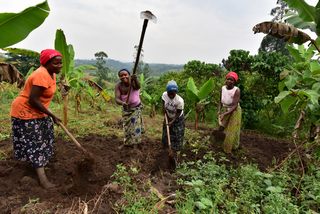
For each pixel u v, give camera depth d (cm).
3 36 350
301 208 423
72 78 787
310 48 697
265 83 916
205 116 996
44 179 431
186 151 610
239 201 411
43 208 367
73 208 367
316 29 505
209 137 657
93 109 997
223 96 618
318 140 543
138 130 581
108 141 648
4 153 530
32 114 418
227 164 571
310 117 552
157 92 1126
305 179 489
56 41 600
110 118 865
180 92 1011
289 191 470
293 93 512
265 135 875
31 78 411
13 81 468
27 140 420
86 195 408
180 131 575
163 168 524
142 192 420
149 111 1134
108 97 795
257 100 895
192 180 430
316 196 435
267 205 405
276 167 529
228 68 912
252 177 477
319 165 558
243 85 882
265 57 895
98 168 482
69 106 1015
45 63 417
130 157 550
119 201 390
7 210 370
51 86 426
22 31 351
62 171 479
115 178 457
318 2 489
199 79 1073
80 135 676
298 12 502
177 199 407
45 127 432
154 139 688
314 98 476
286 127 865
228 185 475
